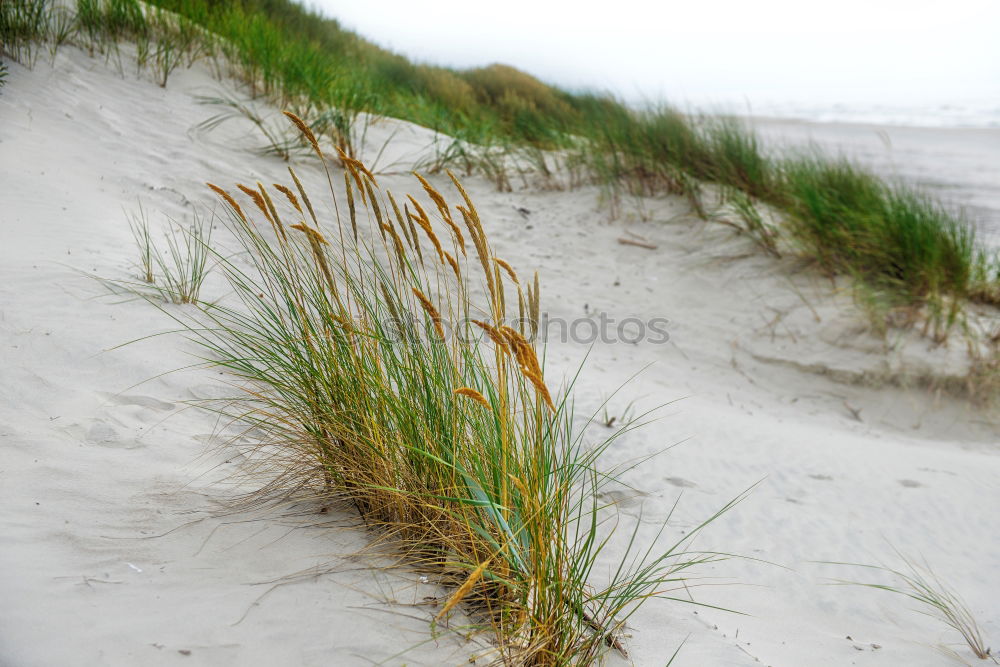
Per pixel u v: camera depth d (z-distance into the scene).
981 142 19.89
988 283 6.86
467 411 2.43
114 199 5.53
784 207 7.96
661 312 7.05
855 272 6.88
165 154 6.69
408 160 8.87
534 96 13.65
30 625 1.74
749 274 7.41
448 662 1.93
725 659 2.38
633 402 5.18
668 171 8.84
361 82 9.97
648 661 2.27
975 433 5.73
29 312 3.61
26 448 2.59
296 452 2.70
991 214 10.36
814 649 2.72
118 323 3.75
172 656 1.75
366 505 2.59
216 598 2.00
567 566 2.23
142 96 7.58
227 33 9.07
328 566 2.25
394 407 2.46
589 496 3.71
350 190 2.36
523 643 2.06
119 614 1.87
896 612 3.11
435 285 6.32
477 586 2.23
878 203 7.23
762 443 4.91
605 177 9.00
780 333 6.66
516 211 8.59
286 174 7.25
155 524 2.32
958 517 4.11
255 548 2.28
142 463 2.67
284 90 8.48
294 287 2.75
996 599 3.26
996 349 6.11
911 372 6.04
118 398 3.13
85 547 2.13
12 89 6.54
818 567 3.41
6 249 4.20
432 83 13.04
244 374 3.46
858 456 4.93
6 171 5.22
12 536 2.10
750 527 3.72
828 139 20.80
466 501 2.12
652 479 4.07
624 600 2.46
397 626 2.03
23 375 3.09
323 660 1.84
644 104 9.83
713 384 6.16
